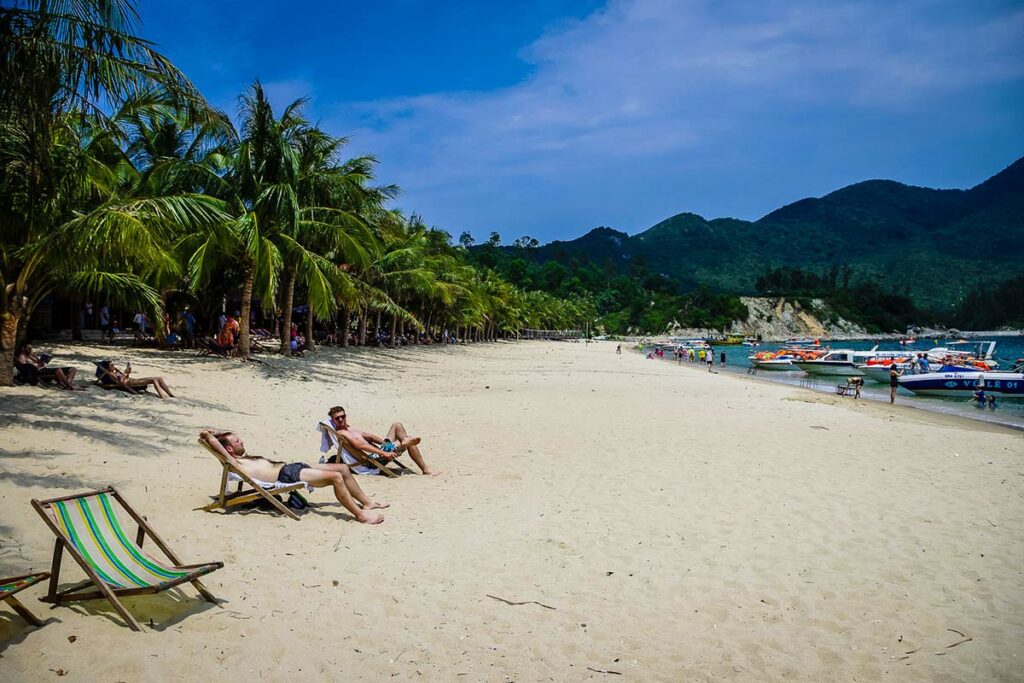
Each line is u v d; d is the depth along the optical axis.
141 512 6.07
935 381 29.50
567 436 12.26
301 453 9.57
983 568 5.97
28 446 7.75
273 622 4.29
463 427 12.95
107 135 13.77
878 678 4.06
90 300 23.23
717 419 15.46
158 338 20.48
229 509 6.42
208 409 12.36
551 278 179.50
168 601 4.44
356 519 6.54
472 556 5.78
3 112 7.81
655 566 5.77
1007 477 9.88
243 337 20.41
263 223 20.66
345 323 33.06
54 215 10.95
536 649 4.23
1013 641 4.60
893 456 11.34
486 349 54.78
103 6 7.42
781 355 51.44
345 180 22.92
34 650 3.63
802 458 10.80
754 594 5.27
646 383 26.05
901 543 6.59
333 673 3.76
